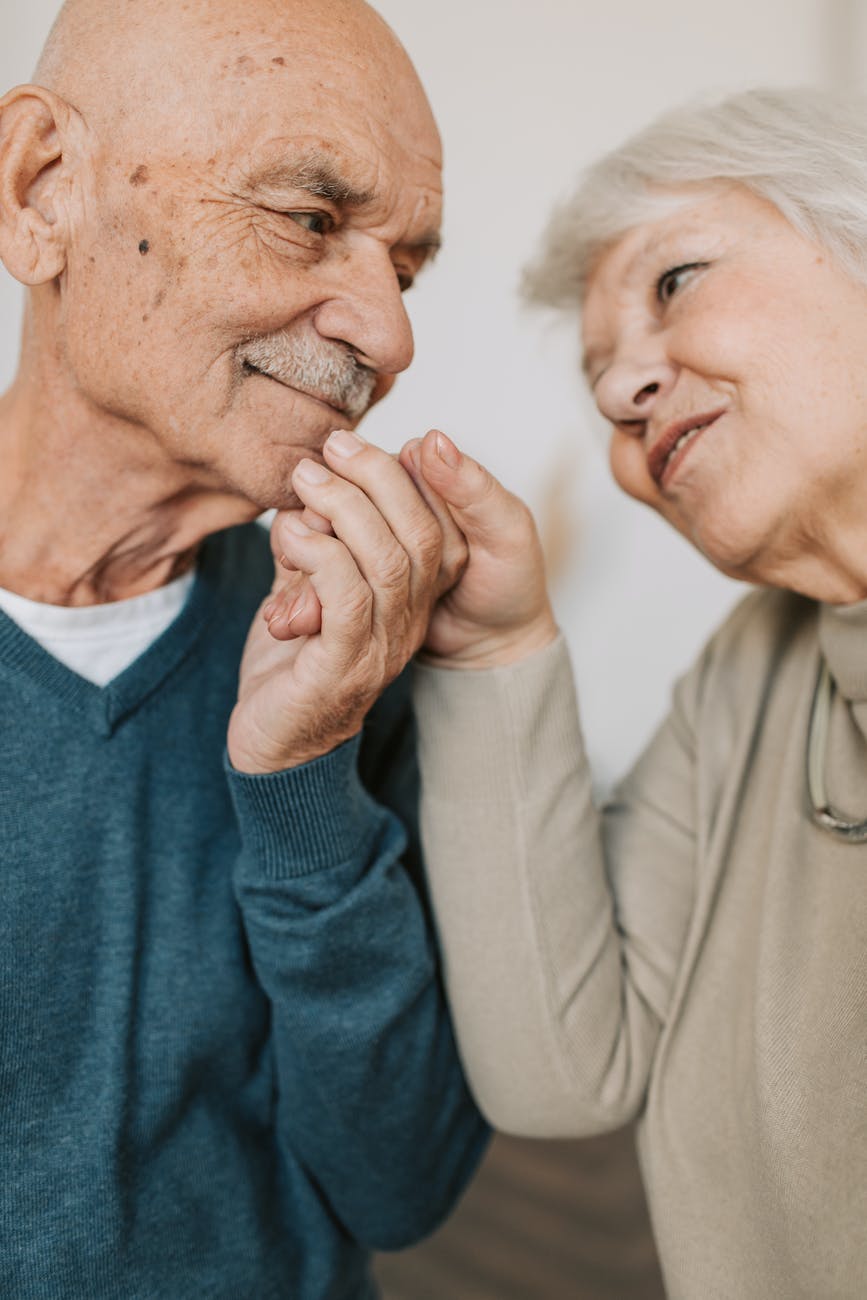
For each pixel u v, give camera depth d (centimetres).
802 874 85
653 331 91
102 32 75
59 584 88
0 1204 75
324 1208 97
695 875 100
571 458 274
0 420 88
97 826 84
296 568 75
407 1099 91
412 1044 90
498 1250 200
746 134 83
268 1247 89
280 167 74
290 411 80
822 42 250
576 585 282
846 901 80
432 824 94
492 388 270
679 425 86
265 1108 94
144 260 75
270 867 82
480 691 91
